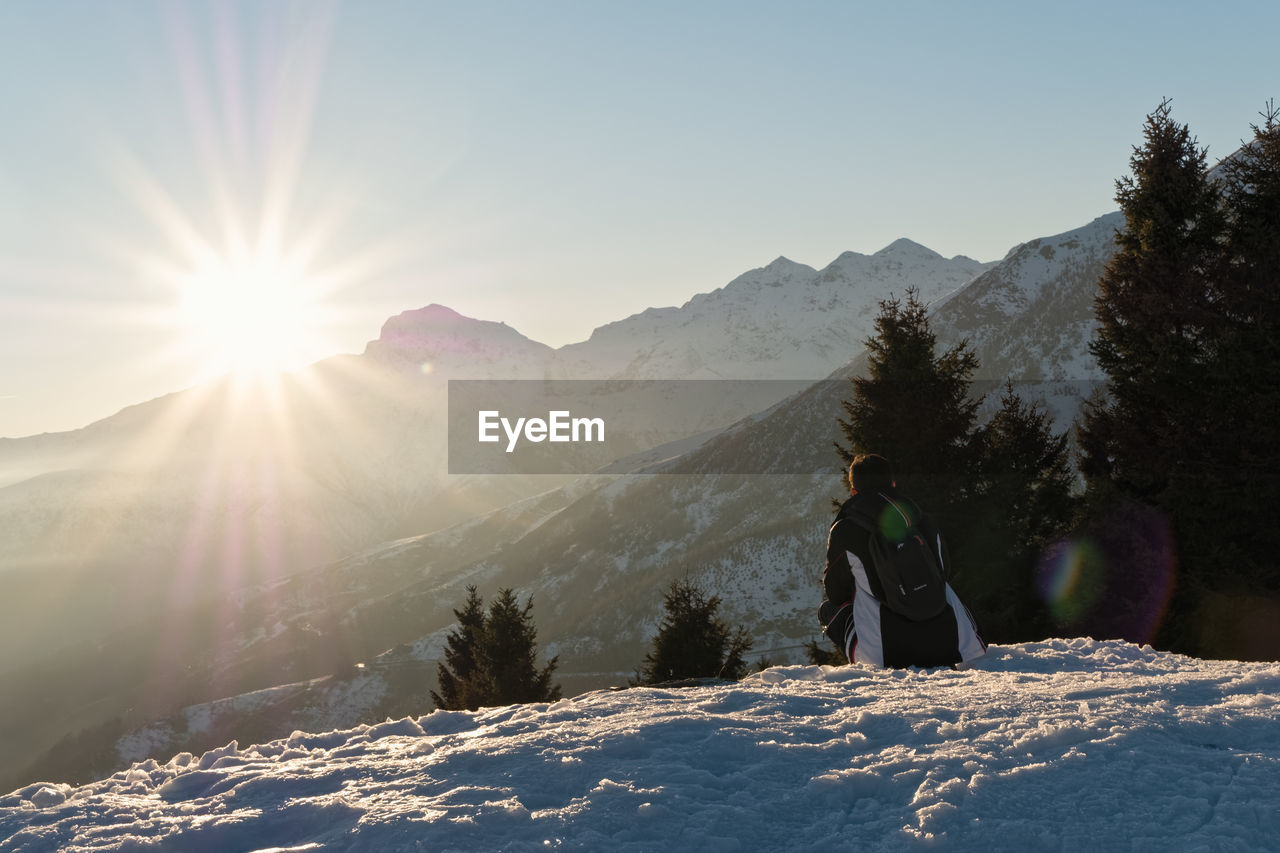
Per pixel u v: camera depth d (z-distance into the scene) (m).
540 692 33.72
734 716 4.64
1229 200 20.86
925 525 6.41
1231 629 17.56
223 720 91.19
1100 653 6.85
